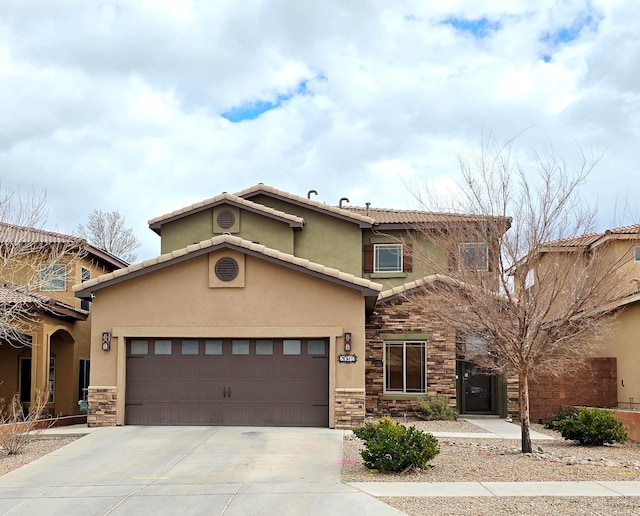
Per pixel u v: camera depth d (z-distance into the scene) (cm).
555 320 1474
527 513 1002
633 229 1925
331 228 2609
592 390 2214
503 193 1656
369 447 1315
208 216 2595
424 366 2197
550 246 1466
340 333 1867
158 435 1728
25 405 2395
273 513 1040
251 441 1642
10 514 1076
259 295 1898
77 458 1488
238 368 1897
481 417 2220
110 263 2786
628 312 2158
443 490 1151
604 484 1188
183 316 1903
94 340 1911
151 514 1053
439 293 1692
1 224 2078
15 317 2011
